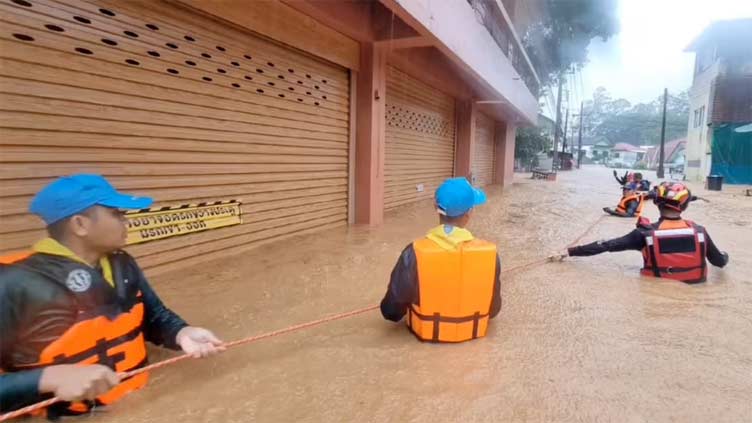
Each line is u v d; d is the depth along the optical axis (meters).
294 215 6.47
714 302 3.92
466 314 2.94
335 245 6.06
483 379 2.53
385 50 7.93
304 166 6.58
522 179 26.69
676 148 67.00
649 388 2.45
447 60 10.95
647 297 4.02
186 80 4.59
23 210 3.31
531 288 4.28
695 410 2.23
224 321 3.36
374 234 6.91
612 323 3.39
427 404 2.27
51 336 2.02
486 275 2.92
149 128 4.23
